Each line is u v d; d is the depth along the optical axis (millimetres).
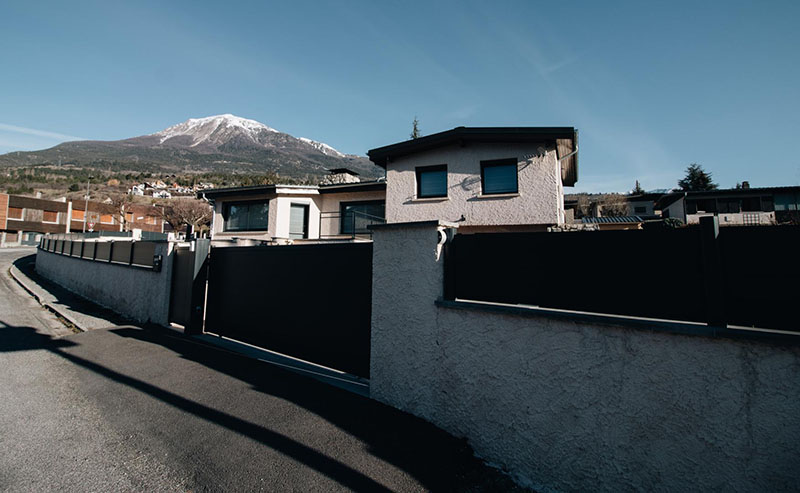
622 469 2193
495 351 2805
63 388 4215
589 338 2355
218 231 17031
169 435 3168
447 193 11695
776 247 1945
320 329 4945
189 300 7027
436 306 3236
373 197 15102
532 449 2562
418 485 2482
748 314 1986
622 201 36156
